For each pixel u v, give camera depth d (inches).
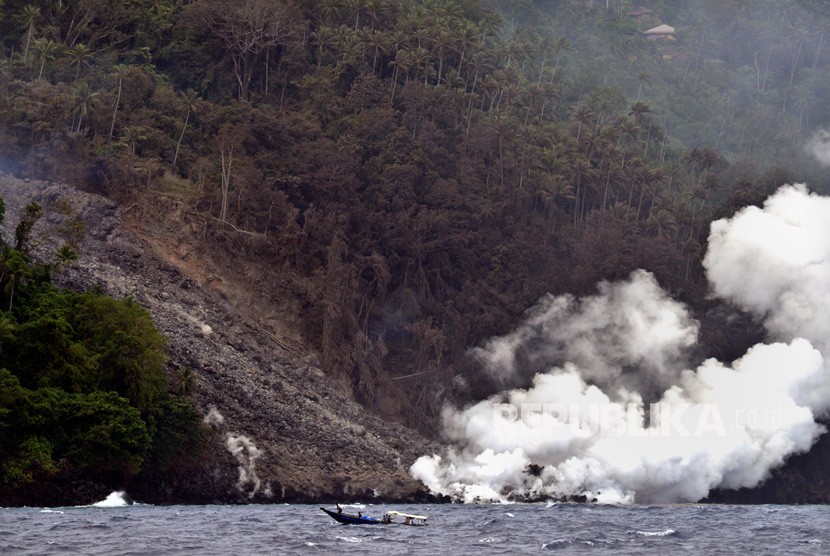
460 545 6737.2
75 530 6914.4
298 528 7391.7
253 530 7204.7
